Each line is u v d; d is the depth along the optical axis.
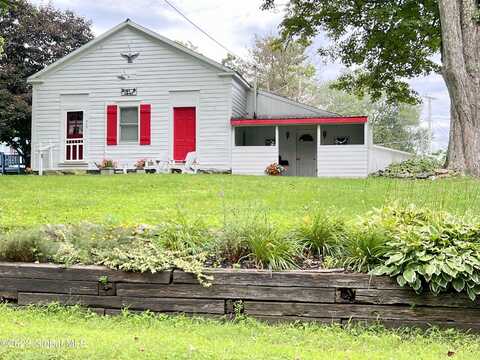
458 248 3.70
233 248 4.19
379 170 16.94
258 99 19.08
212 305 3.88
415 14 17.77
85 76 17.62
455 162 13.21
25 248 4.34
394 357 2.96
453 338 3.45
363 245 3.95
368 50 19.62
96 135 17.58
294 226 4.85
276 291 3.81
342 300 3.75
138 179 11.63
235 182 10.86
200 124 17.06
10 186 10.26
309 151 19.17
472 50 13.34
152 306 3.95
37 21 24.16
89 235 4.63
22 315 3.85
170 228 4.49
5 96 21.86
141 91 17.34
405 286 3.65
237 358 2.85
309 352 3.01
